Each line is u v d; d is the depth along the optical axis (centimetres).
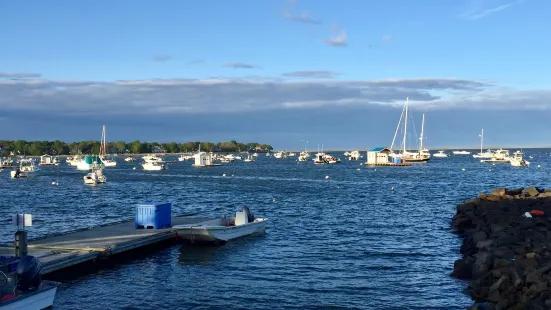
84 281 2922
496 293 2489
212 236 3866
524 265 2706
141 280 2964
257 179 13000
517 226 3991
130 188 10325
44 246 3250
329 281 2956
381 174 14700
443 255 3662
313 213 6100
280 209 6556
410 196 8275
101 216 5975
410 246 3994
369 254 3684
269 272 3161
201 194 8875
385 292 2736
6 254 3027
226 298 2641
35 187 10775
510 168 18062
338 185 10756
